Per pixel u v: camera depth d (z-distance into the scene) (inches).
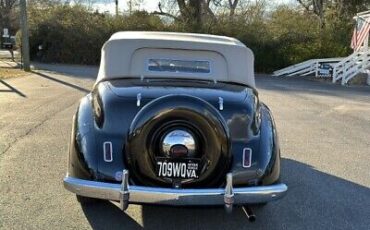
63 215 164.9
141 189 138.6
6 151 243.1
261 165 150.2
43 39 1139.3
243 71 187.0
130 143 140.8
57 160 230.1
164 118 137.8
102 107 153.9
